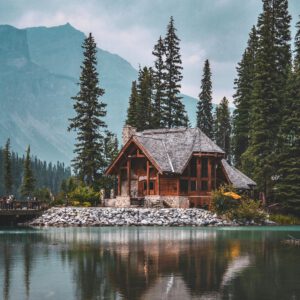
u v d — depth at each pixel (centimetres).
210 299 1856
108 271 2398
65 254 2998
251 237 4297
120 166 7369
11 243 3659
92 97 8044
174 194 6950
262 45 7838
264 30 7862
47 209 6412
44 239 3981
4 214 6019
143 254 2995
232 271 2412
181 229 5316
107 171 7375
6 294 1931
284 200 7169
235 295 1917
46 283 2122
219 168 7362
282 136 7375
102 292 1955
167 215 6059
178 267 2516
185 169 7100
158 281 2158
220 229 5428
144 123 9912
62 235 4400
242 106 9575
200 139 7369
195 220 6025
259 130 7581
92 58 8131
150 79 10106
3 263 2652
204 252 3109
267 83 7706
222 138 11994
